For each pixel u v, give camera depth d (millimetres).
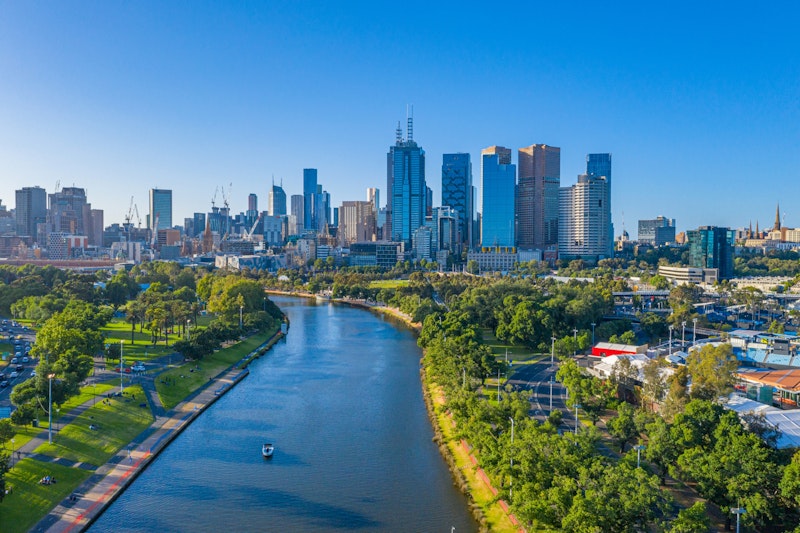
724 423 167625
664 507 135375
